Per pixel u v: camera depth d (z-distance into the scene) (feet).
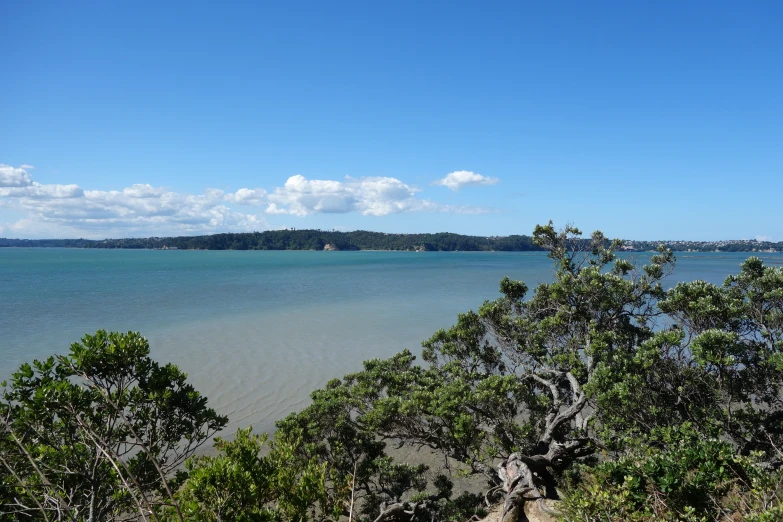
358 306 182.60
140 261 595.88
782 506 21.49
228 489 21.06
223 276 339.77
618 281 51.62
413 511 42.39
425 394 45.24
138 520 25.58
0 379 80.79
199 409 28.78
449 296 218.79
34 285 255.50
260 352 106.11
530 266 497.05
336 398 47.96
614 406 37.81
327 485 40.83
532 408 46.83
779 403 42.09
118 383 26.63
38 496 21.83
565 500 30.68
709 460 26.63
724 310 41.09
